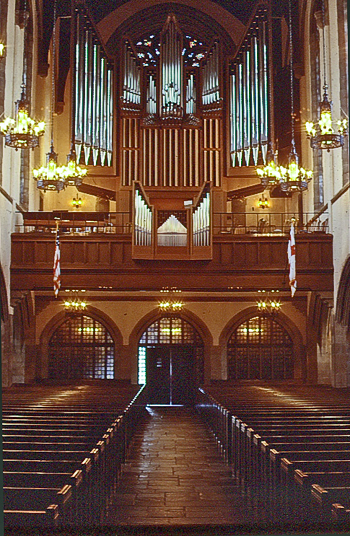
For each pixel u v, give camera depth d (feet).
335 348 82.12
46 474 27.76
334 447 35.94
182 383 107.76
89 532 29.43
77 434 40.63
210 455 55.42
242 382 104.47
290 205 109.29
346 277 76.59
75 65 97.35
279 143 101.35
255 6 98.84
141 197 79.41
